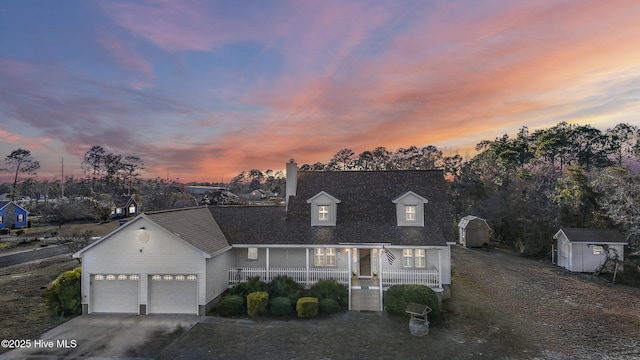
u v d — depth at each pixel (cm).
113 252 2044
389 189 2781
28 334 1739
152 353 1541
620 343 1680
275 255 2489
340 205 2692
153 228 2031
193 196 9050
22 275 2909
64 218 6431
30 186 12025
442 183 2784
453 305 2212
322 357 1518
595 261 3066
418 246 2264
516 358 1522
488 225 4556
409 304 1878
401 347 1620
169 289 2038
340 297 2127
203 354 1535
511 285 2667
